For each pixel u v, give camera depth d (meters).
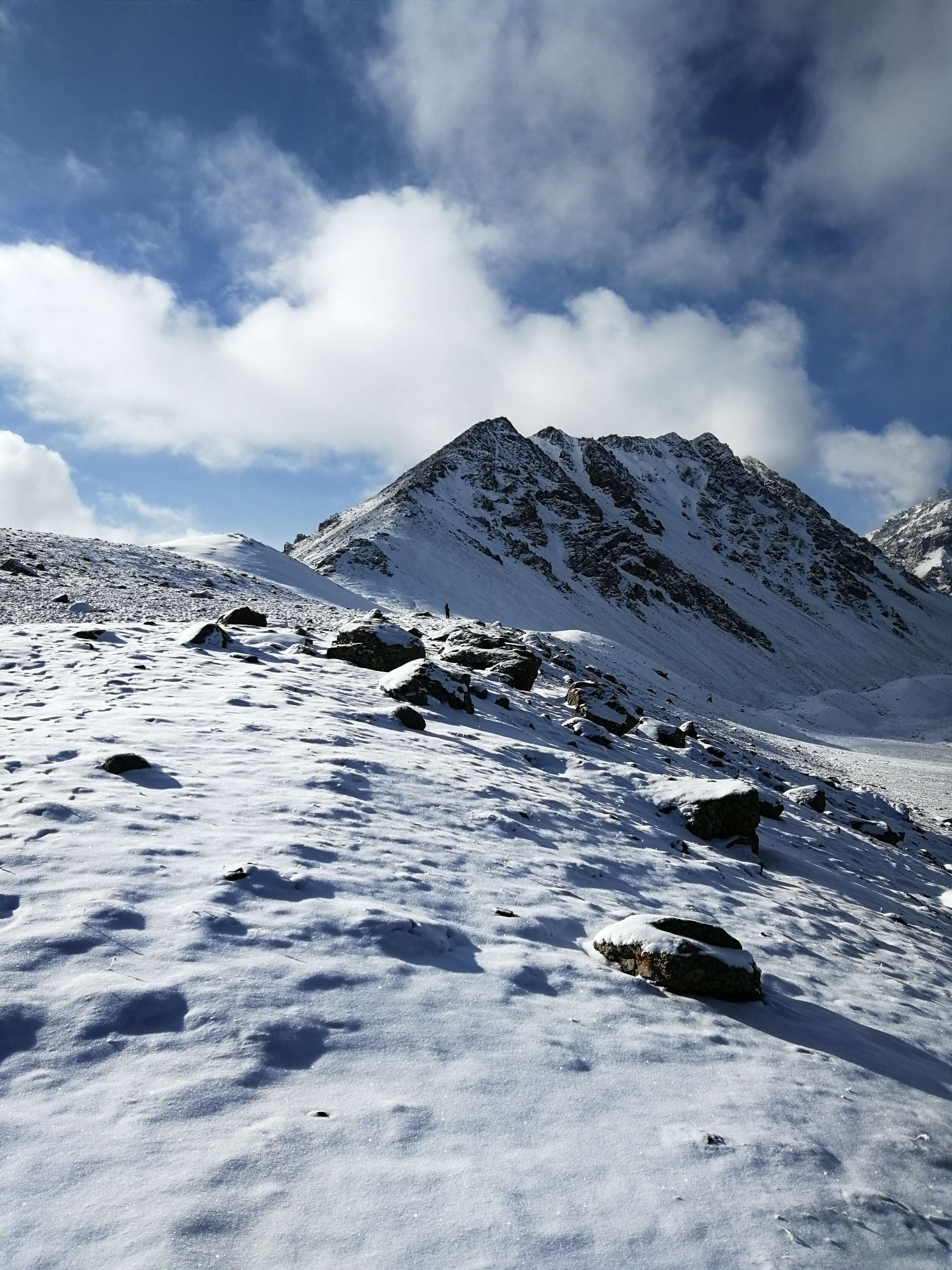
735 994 5.80
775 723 76.06
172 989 4.10
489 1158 3.24
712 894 8.82
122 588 27.98
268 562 47.53
